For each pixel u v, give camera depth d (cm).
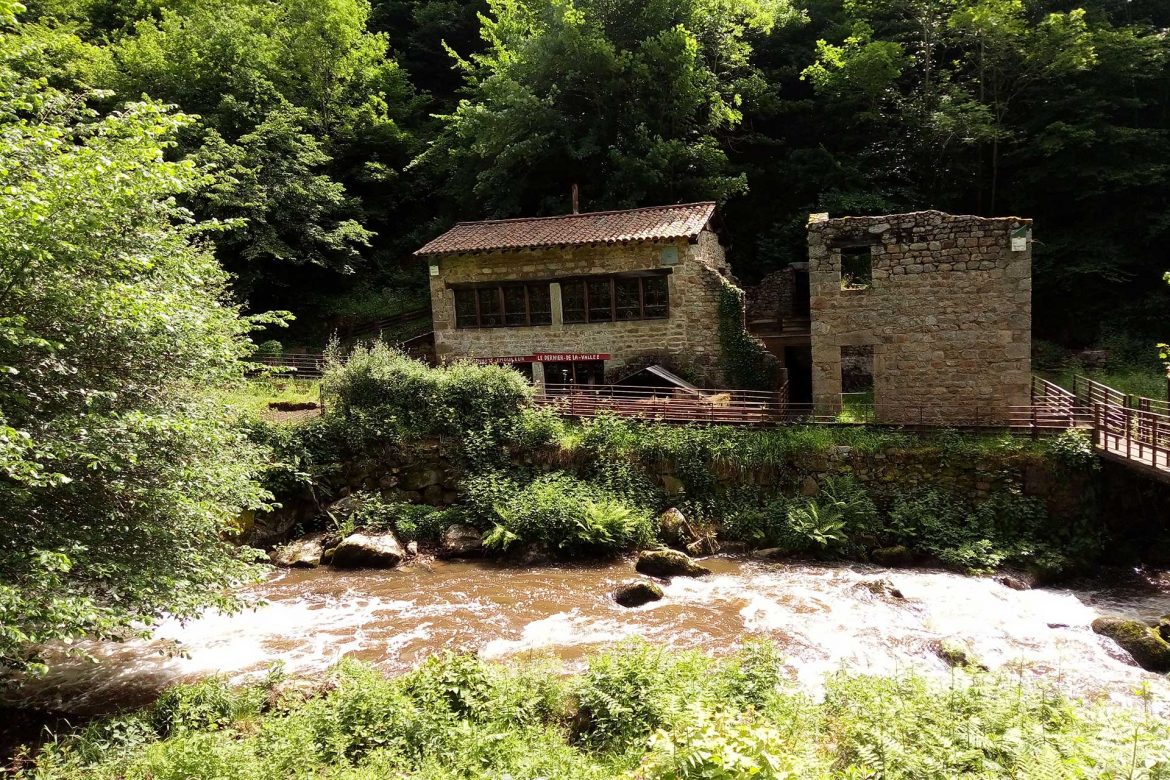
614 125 2444
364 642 1028
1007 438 1362
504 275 2014
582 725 729
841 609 1095
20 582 674
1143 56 2398
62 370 730
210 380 946
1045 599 1122
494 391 1612
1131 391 1947
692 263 1877
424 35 3603
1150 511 1321
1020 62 2525
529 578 1283
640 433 1542
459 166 2806
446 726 694
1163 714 748
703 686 755
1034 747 547
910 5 2695
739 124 2817
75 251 737
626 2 2448
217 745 625
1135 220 2417
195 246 1192
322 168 2998
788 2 2944
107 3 3184
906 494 1367
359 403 1630
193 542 919
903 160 2659
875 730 595
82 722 804
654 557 1277
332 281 3012
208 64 2722
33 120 932
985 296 1473
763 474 1442
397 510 1499
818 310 1584
